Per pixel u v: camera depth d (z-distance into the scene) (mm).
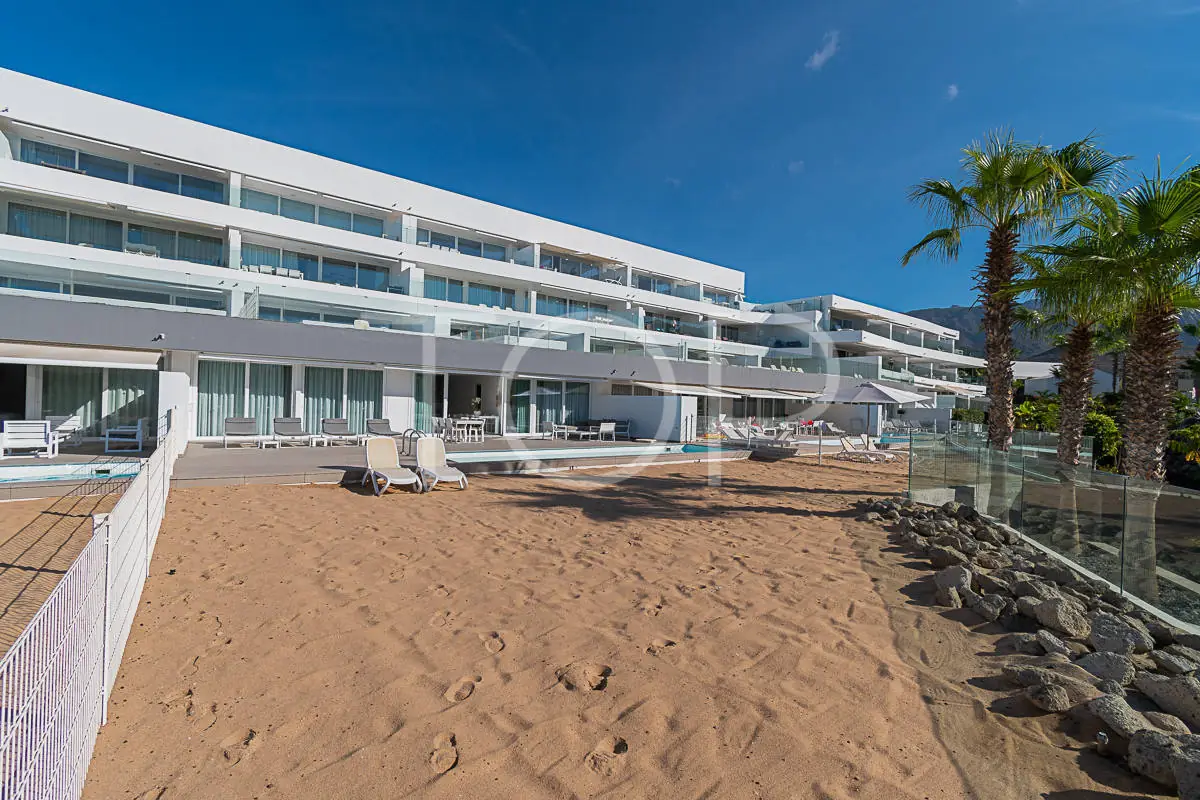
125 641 3770
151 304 13430
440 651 3900
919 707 3262
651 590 5184
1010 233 9867
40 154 19109
